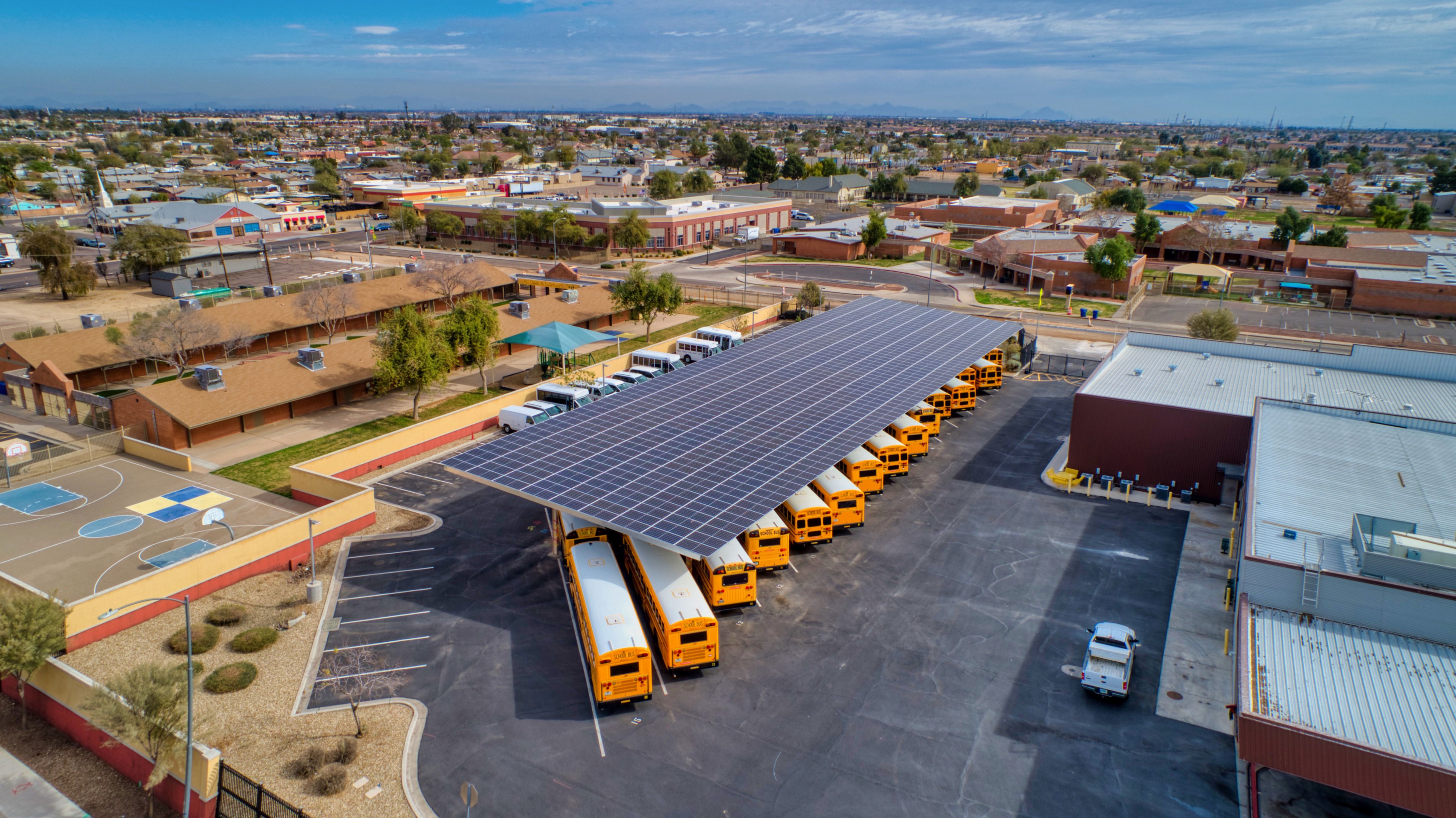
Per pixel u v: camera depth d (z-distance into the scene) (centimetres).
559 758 2812
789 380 5678
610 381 6669
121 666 3250
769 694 3158
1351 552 3167
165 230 11544
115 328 7012
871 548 4316
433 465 5397
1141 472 5056
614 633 3059
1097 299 11081
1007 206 16925
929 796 2664
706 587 3738
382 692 3142
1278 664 2680
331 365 6544
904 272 12950
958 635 3553
